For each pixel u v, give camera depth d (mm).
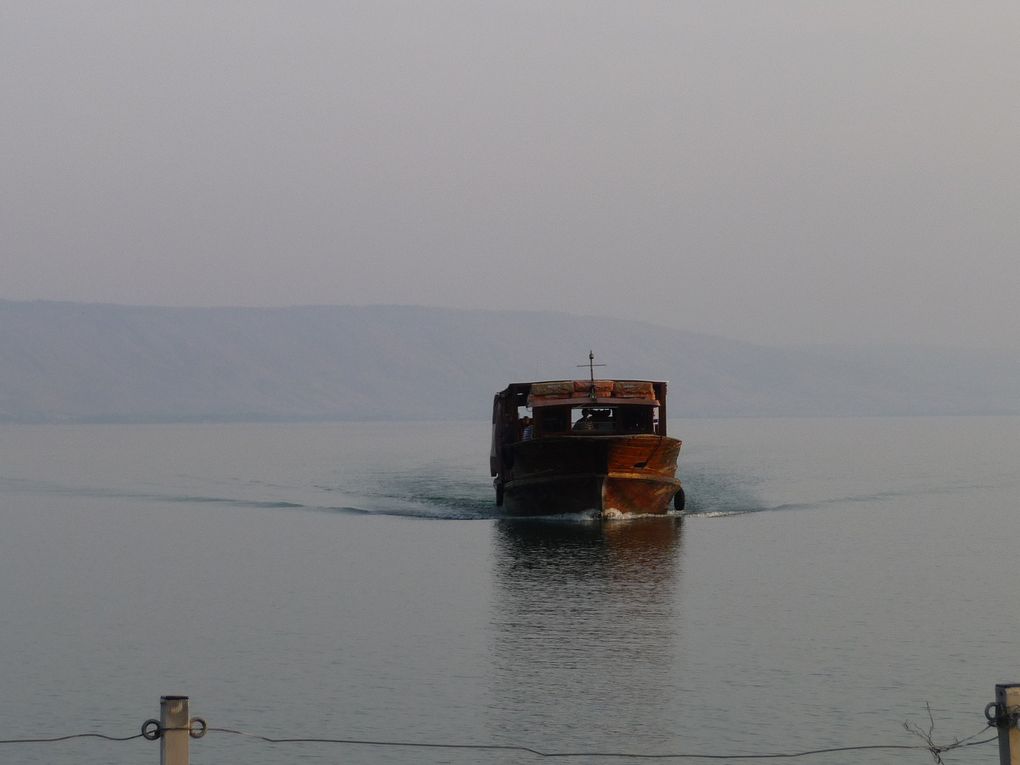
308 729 30609
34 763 28641
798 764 27875
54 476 123938
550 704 32219
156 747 29672
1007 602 45594
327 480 111625
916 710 31594
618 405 66500
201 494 95812
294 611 44969
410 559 57062
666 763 28031
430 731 30312
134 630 41844
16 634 41344
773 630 40594
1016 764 20375
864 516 75062
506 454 71375
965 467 130750
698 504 83188
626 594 47406
